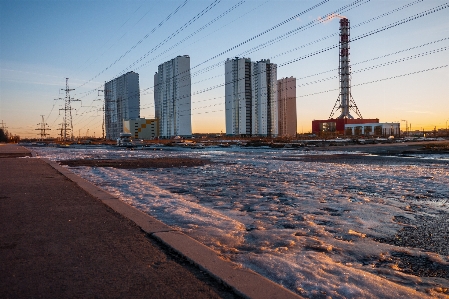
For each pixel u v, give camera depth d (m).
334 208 7.97
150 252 4.61
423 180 12.73
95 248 4.76
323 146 50.72
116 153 38.38
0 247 4.79
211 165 20.17
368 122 127.31
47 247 4.80
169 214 7.16
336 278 3.90
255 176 14.42
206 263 4.09
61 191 9.87
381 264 4.51
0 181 12.17
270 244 5.24
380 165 19.31
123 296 3.30
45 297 3.28
